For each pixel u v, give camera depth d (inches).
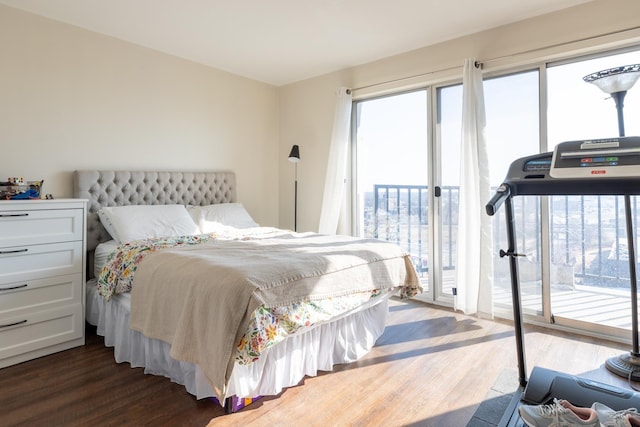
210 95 156.4
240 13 110.7
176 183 141.6
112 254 100.1
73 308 98.0
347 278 83.0
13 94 104.7
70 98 115.9
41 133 110.1
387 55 144.9
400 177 150.6
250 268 70.3
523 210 119.2
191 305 68.5
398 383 80.5
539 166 69.7
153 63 137.1
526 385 69.7
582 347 98.1
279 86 185.2
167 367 80.5
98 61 122.2
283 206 185.2
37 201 90.8
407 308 134.2
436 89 137.9
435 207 139.1
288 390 77.5
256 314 62.9
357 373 85.0
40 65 109.5
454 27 120.6
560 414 54.7
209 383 62.3
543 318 114.9
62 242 95.8
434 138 138.6
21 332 89.3
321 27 120.6
